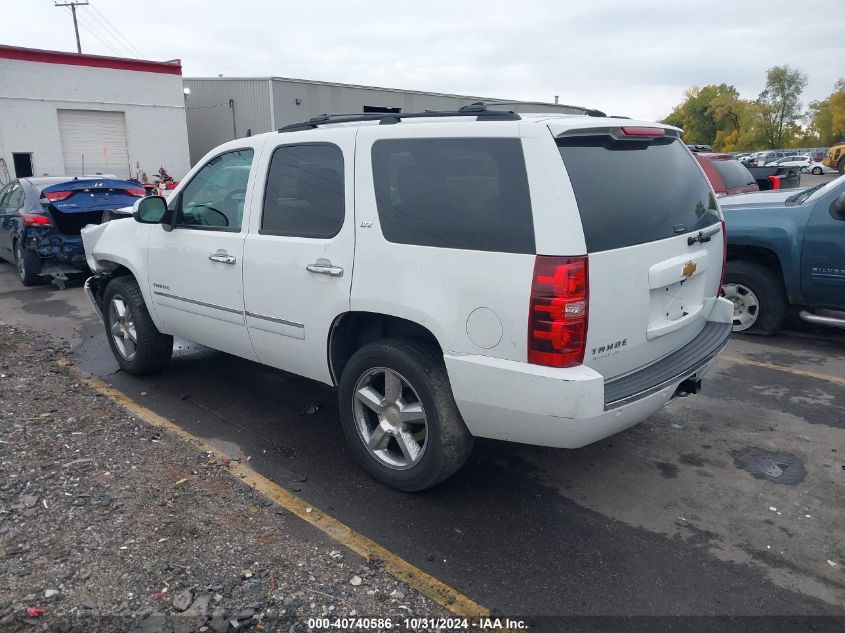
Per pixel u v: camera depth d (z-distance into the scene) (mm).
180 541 3271
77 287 9930
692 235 3773
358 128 3734
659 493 3881
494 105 3828
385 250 3520
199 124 27688
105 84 21703
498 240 3133
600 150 3332
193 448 4320
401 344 3619
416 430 3766
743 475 4082
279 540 3332
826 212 6254
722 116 95875
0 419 4609
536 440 3246
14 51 19703
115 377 5719
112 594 2873
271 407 5094
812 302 6504
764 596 2996
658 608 2912
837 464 4207
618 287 3186
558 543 3381
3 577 2951
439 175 3365
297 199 4043
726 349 6551
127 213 6645
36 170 20672
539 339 3014
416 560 3217
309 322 3980
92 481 3811
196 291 4754
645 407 3363
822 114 83062
